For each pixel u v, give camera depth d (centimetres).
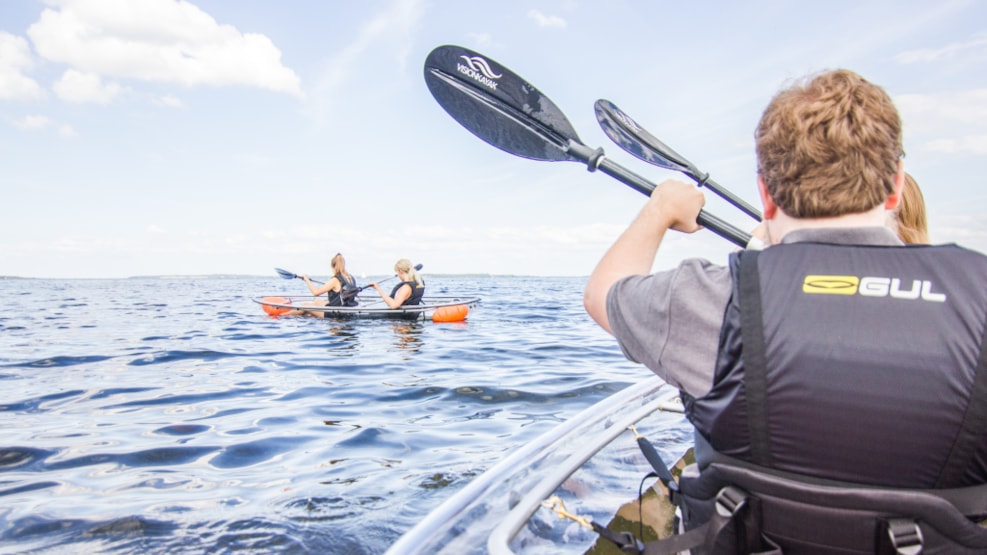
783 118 85
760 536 83
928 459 75
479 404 433
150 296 2392
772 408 78
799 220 86
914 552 75
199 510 243
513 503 129
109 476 285
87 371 572
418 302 945
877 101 81
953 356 73
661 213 96
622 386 492
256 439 343
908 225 151
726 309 81
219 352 680
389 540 217
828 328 76
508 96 175
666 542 95
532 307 1455
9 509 246
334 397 455
